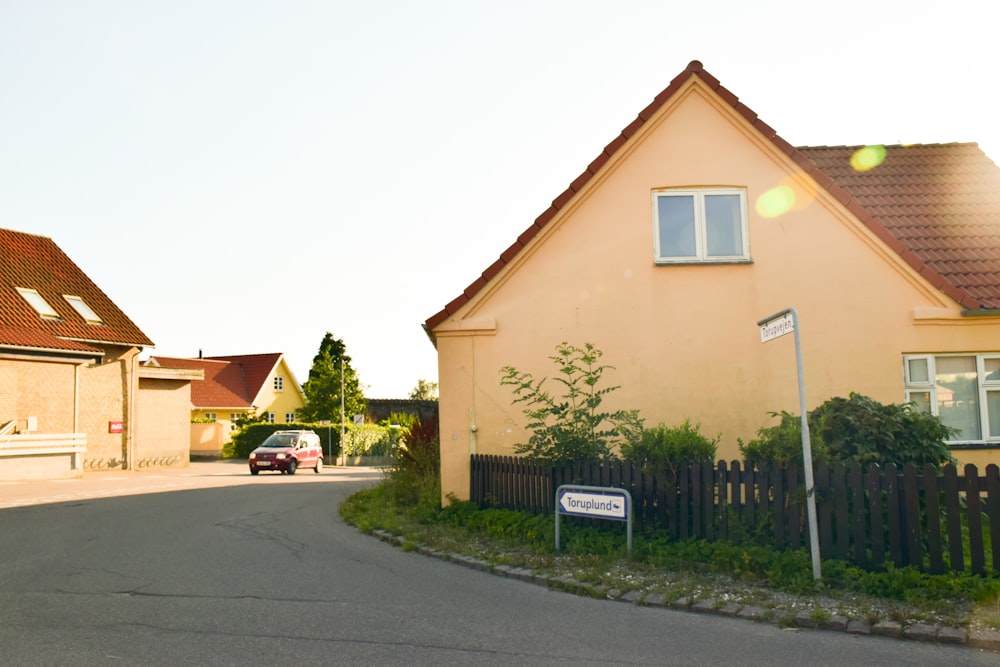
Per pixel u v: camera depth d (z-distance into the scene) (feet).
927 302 43.19
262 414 220.84
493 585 28.68
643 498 33.81
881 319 43.16
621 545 32.37
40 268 112.27
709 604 24.94
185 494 65.82
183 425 131.85
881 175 54.65
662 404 43.11
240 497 62.90
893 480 27.94
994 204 51.11
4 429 89.30
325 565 32.50
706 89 44.24
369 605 25.64
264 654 20.42
